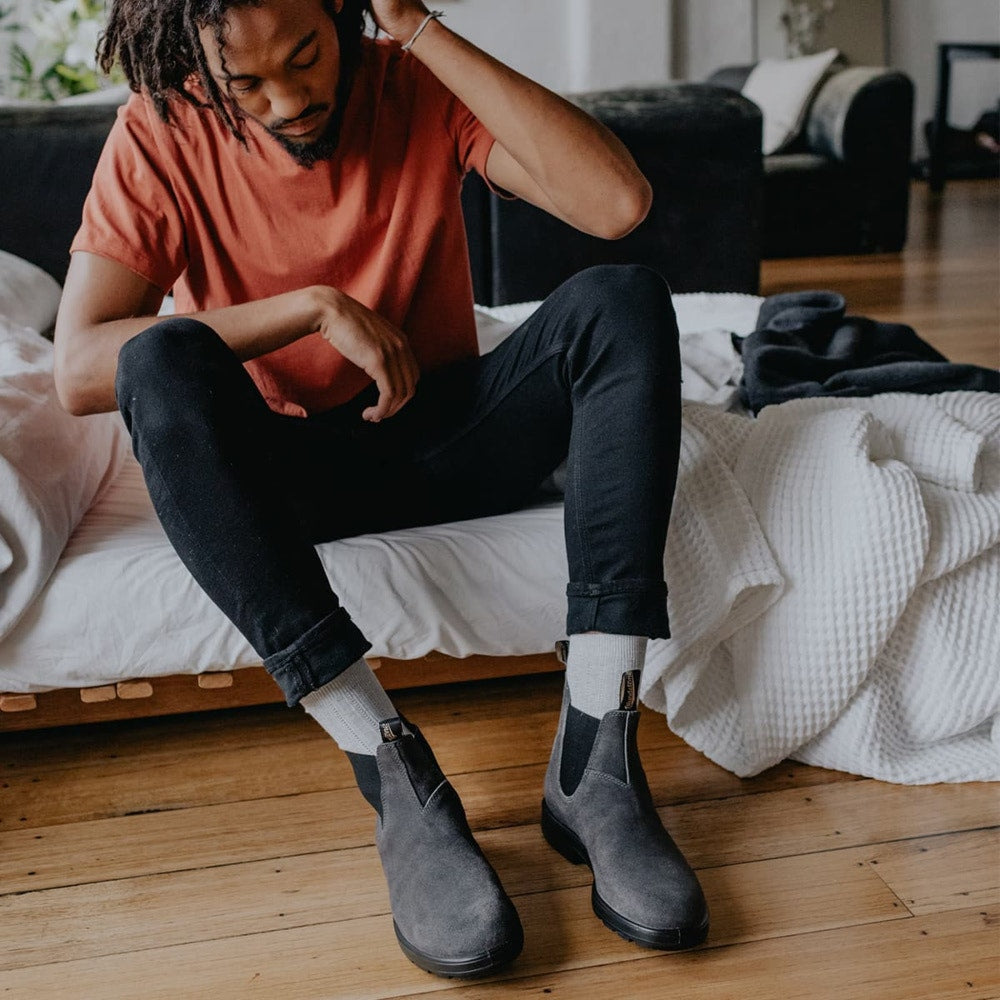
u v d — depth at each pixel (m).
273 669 1.06
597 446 1.12
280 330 1.16
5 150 2.38
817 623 1.30
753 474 1.38
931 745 1.36
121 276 1.21
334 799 1.34
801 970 1.04
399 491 1.35
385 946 1.09
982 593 1.35
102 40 1.19
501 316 2.37
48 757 1.45
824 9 6.45
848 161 4.81
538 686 1.60
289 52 1.06
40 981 1.05
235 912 1.14
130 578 1.32
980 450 1.41
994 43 6.47
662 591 1.12
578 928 1.10
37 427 1.38
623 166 1.21
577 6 5.93
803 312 1.88
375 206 1.27
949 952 1.06
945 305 3.84
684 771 1.37
